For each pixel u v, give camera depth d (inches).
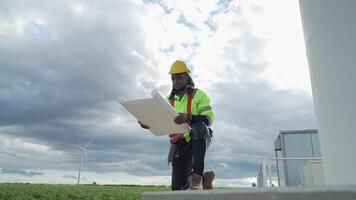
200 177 130.4
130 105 131.2
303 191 54.1
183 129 133.8
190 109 144.9
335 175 115.6
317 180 324.2
